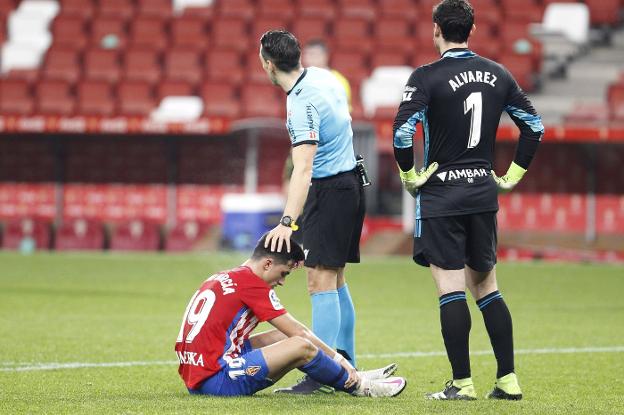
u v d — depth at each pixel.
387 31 97.00
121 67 93.38
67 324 38.72
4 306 44.97
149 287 54.31
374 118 79.00
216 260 71.00
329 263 23.83
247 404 19.89
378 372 23.09
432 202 22.25
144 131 79.12
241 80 89.25
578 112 80.69
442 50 22.81
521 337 36.19
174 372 27.34
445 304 22.19
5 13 102.06
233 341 21.28
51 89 88.88
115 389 24.16
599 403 22.55
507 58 90.62
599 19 100.19
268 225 74.56
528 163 23.23
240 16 97.12
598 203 74.94
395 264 69.00
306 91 23.30
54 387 24.41
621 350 32.84
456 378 22.11
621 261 73.00
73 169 85.31
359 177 24.52
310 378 22.58
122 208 81.88
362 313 44.00
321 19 96.44
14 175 85.81
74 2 101.69
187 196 81.00
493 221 22.56
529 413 19.62
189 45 95.12
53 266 66.06
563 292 53.22
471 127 22.19
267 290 21.22
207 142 83.25
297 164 22.83
